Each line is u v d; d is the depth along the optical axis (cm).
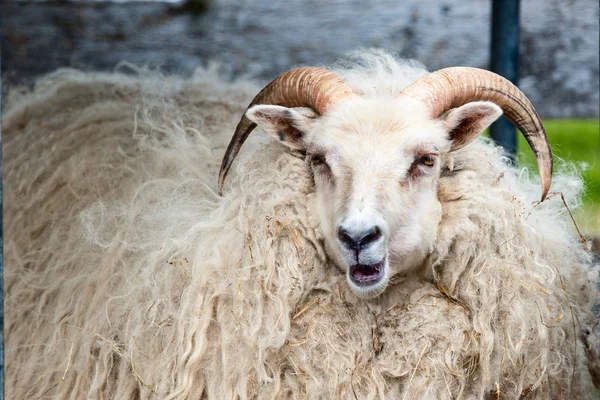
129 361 548
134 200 610
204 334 522
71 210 655
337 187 522
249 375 520
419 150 525
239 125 566
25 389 604
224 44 1263
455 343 528
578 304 580
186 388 518
